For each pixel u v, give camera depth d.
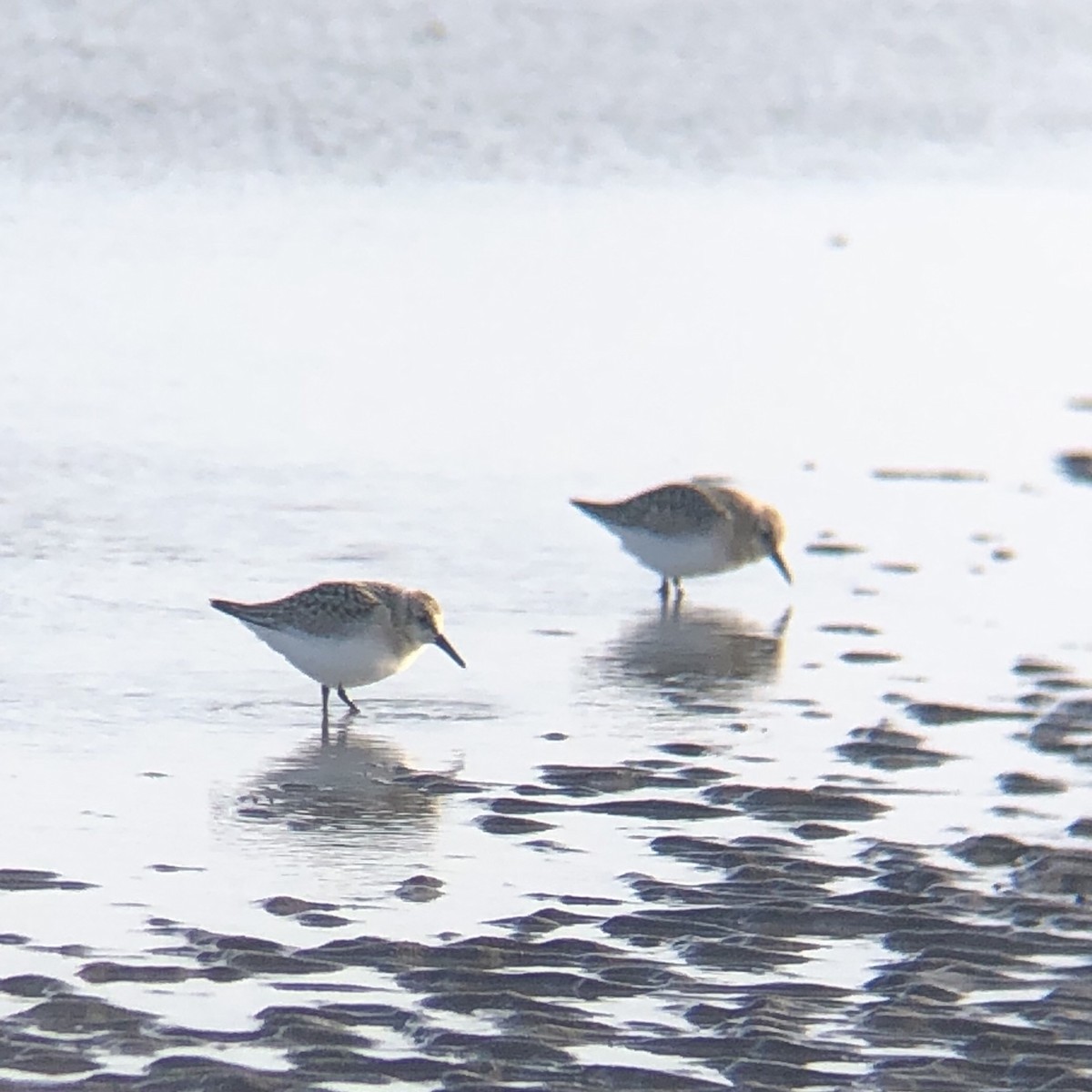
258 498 17.48
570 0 44.59
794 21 44.75
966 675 13.84
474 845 10.68
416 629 12.79
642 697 13.31
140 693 13.02
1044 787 11.62
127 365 21.55
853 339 24.53
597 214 30.33
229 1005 8.70
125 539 16.17
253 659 13.80
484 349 23.12
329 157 32.44
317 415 20.23
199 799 11.28
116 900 9.84
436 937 9.46
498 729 12.64
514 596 15.49
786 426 20.95
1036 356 24.19
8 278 24.69
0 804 11.07
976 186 33.72
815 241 29.47
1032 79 41.91
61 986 8.84
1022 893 10.05
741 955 9.30
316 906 9.82
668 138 35.41
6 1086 7.91
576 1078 8.13
